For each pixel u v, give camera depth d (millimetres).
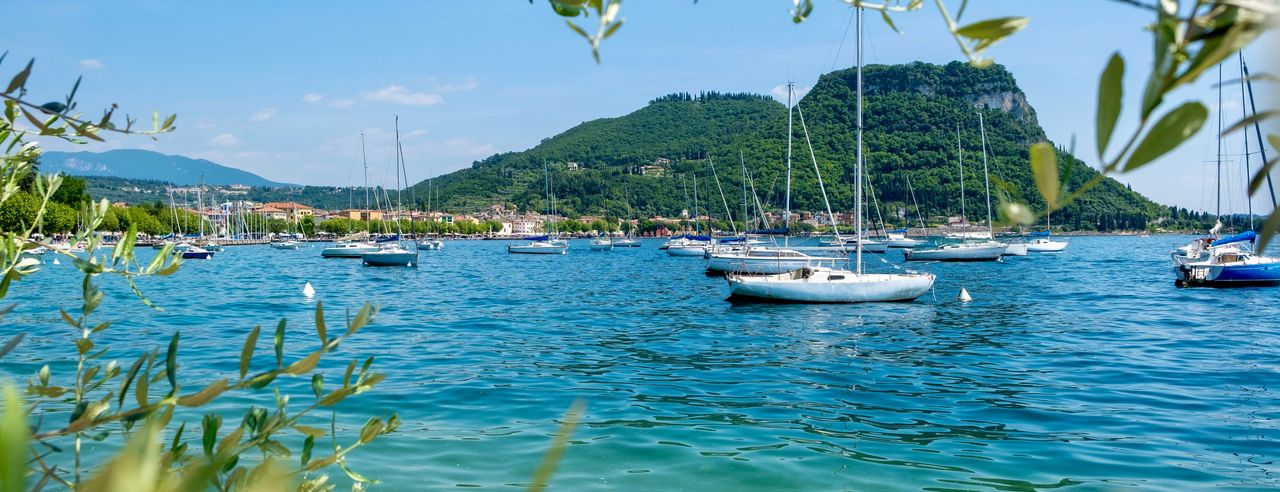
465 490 8344
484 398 12828
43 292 34094
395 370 15602
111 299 31688
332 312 28234
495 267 67312
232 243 145625
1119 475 8797
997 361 16672
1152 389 13445
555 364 16547
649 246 136375
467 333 22125
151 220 117688
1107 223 150125
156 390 12930
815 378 14828
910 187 129375
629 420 11359
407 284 45562
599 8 1278
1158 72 804
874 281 30141
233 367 15586
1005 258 72750
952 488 8414
